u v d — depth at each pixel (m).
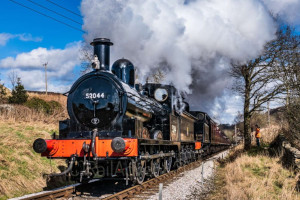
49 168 9.76
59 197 7.39
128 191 7.39
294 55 14.11
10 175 8.08
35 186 8.41
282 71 14.77
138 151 7.49
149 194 7.61
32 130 12.16
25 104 18.20
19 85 19.36
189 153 14.24
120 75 9.12
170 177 10.43
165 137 10.28
